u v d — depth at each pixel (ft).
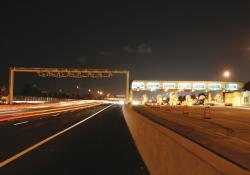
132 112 88.94
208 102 392.47
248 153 53.52
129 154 49.06
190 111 223.51
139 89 357.41
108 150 52.85
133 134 72.59
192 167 19.04
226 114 188.03
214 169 15.70
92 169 38.14
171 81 359.25
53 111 220.02
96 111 225.76
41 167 39.19
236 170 15.40
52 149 53.57
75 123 114.11
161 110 232.53
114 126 102.37
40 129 90.07
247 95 345.72
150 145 37.99
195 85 362.12
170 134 29.07
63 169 38.11
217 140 70.79
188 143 23.34
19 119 135.64
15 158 45.14
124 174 35.76
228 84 365.81
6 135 74.28
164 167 27.71
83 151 51.65
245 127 104.22
